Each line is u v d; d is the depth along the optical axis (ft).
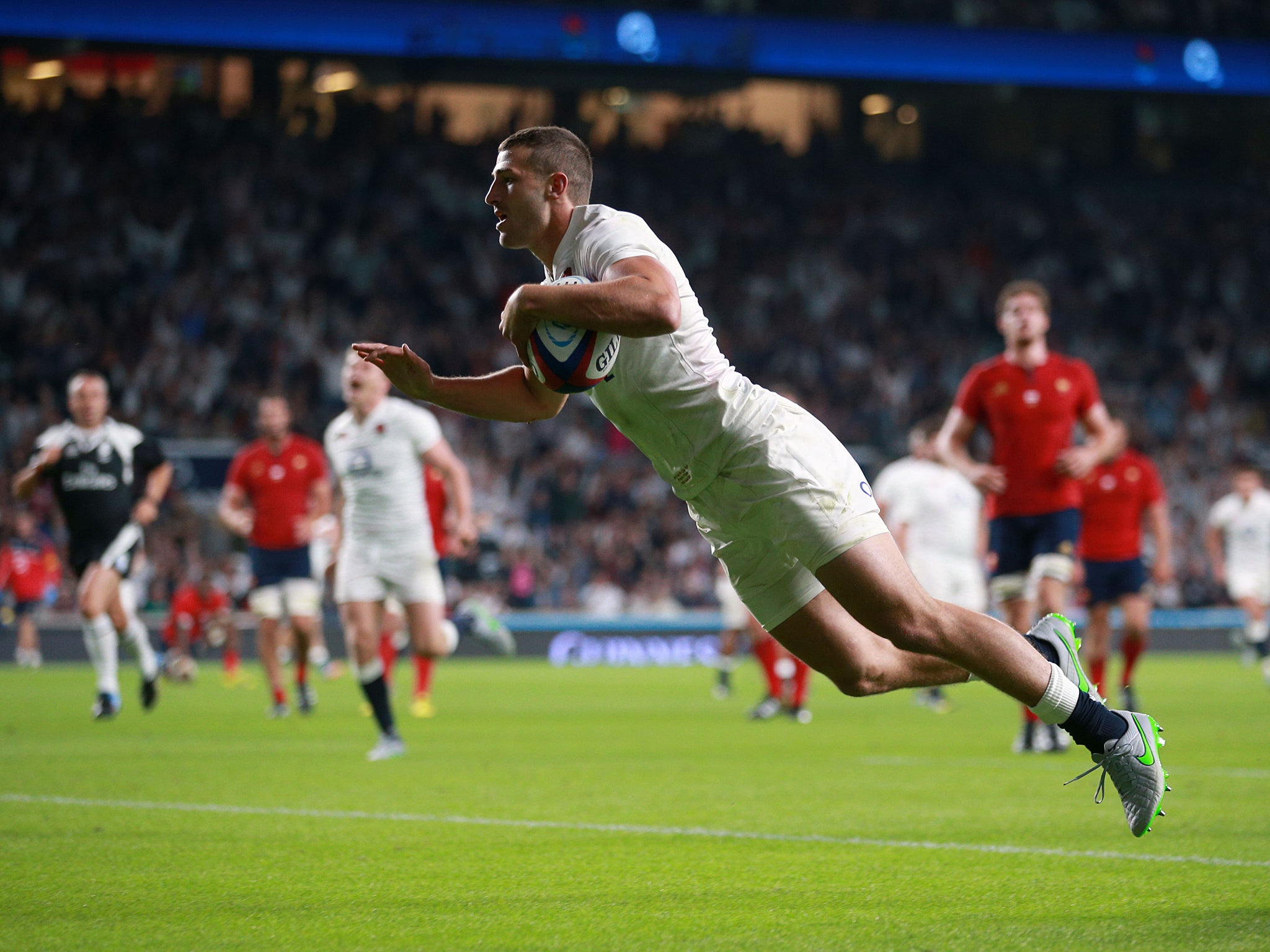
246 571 280.51
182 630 220.43
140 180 368.07
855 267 413.80
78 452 137.08
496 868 60.23
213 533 288.10
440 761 106.32
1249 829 70.49
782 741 125.49
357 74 399.44
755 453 54.13
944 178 448.24
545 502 327.88
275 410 157.07
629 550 324.80
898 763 104.53
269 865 60.90
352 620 111.04
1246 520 222.69
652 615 316.19
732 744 121.49
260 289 358.43
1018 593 114.01
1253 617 222.28
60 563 294.05
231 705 173.47
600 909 51.62
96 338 335.67
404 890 55.31
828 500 53.72
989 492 111.65
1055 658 56.03
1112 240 438.81
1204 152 465.47
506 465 331.16
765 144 438.40
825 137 443.73
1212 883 55.88
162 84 393.29
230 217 368.48
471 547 121.49
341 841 67.51
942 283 416.46
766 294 400.06
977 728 140.46
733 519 55.88
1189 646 319.68
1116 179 459.32
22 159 360.89
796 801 82.48
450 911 51.31
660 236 403.75
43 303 340.39
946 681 61.72
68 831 70.59
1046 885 55.72
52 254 347.77
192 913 51.13
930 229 428.56
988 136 454.40
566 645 298.56
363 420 113.60
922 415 382.83
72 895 54.49
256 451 160.04
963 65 378.32
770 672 153.07
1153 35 386.52
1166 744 118.83
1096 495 153.99
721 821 74.38
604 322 50.03
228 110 395.96
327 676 237.25
